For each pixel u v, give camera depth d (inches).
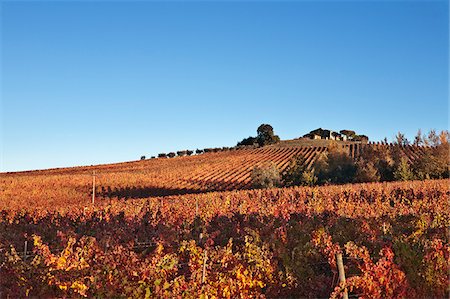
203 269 357.4
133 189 2208.4
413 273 378.9
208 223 681.6
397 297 356.2
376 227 495.5
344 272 379.9
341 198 1017.5
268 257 399.2
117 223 738.2
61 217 853.8
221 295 361.1
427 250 392.8
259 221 597.0
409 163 2082.9
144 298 333.7
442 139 2239.2
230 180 2373.3
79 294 336.2
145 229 651.5
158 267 348.2
